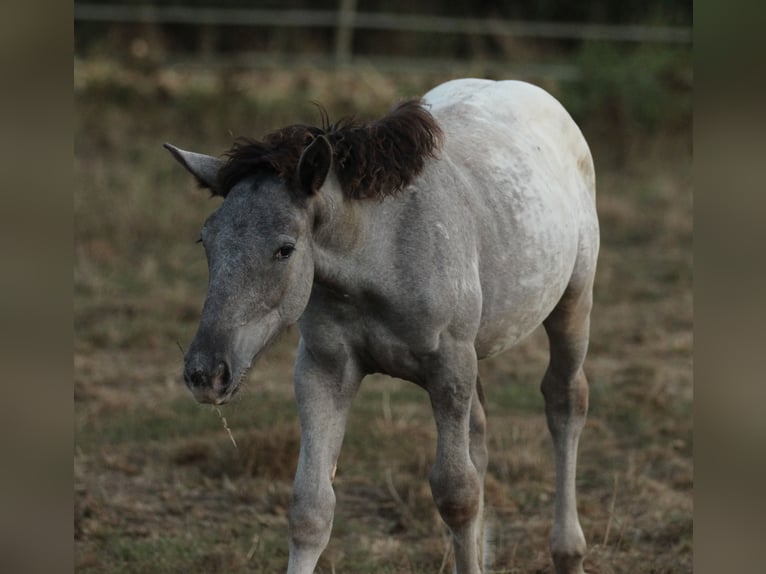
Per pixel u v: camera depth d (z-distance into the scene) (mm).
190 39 29891
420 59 28250
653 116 23281
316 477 6988
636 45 27234
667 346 14047
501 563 8898
